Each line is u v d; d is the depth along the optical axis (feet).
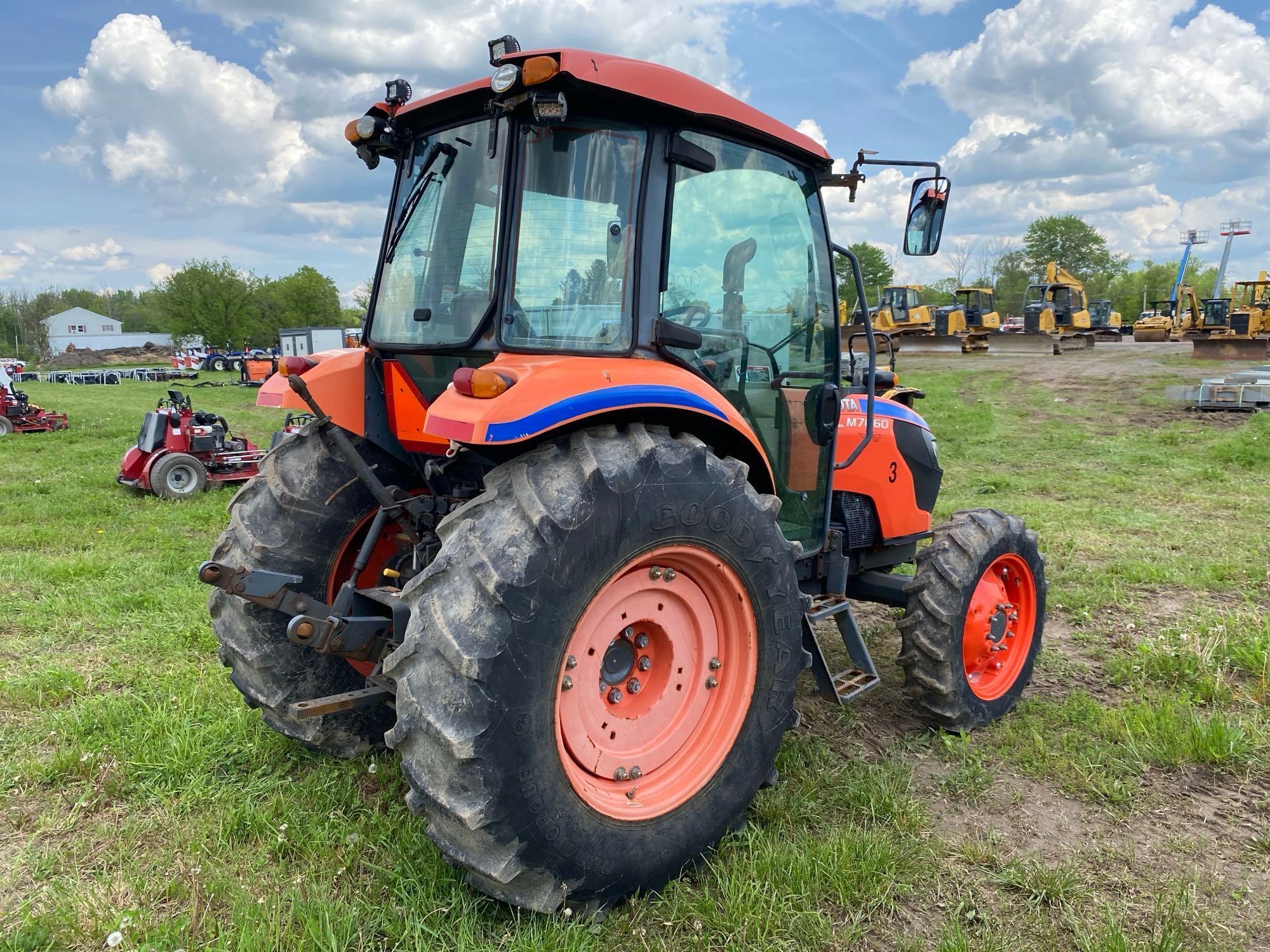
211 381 125.70
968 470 37.04
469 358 9.37
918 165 12.15
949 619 12.27
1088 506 28.48
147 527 26.12
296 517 10.78
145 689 13.38
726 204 10.30
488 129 9.48
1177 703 13.33
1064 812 10.68
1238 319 75.77
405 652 7.50
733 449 9.99
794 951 8.05
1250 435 40.91
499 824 7.45
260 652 10.37
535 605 7.55
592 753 8.52
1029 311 104.37
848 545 13.25
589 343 9.04
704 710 9.61
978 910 8.75
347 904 8.47
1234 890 9.10
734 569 9.23
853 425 13.25
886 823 10.21
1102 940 8.15
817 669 11.21
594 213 9.00
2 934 8.11
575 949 7.70
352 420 10.96
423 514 10.25
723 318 10.46
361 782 10.80
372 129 10.37
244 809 10.00
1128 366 75.92
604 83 8.34
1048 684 14.65
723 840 9.47
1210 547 22.59
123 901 8.68
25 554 22.06
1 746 11.75
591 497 7.92
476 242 9.40
